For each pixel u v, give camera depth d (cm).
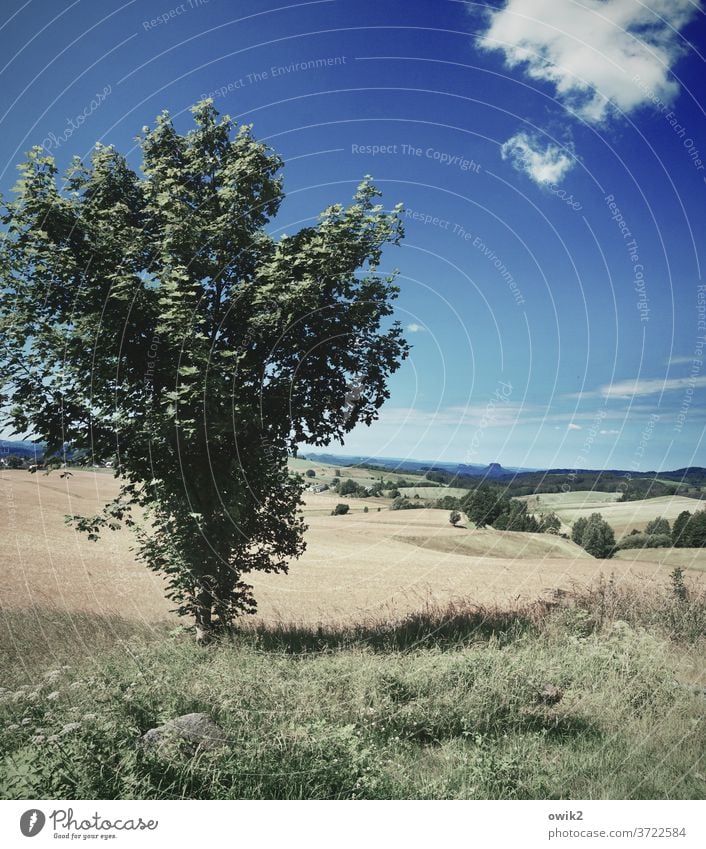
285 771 506
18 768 461
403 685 753
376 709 697
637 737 625
